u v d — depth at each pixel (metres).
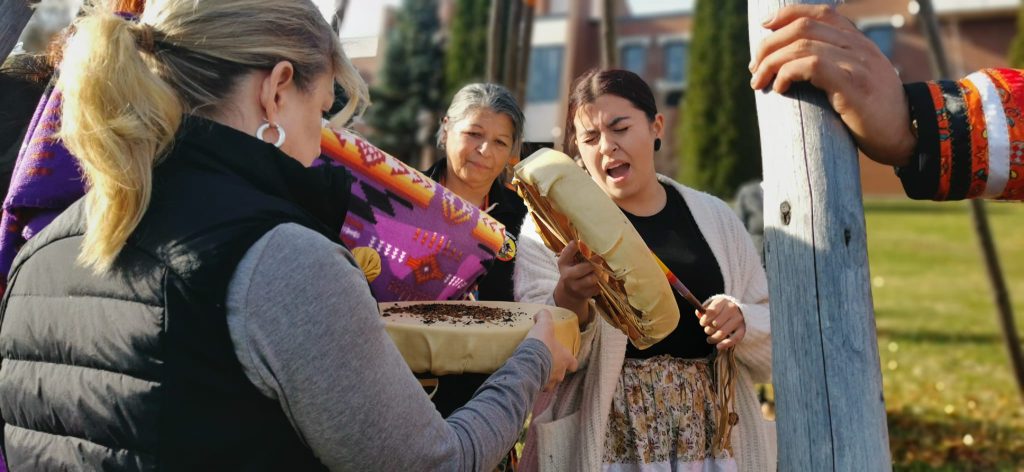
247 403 1.27
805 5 1.67
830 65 1.61
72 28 1.82
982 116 1.59
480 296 2.89
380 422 1.30
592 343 2.29
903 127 1.63
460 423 1.45
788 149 1.71
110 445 1.30
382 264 1.97
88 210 1.35
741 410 2.38
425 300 2.04
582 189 1.83
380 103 30.14
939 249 15.48
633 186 2.39
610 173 2.40
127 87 1.29
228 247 1.25
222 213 1.29
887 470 1.69
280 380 1.25
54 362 1.39
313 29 1.46
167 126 1.33
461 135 3.07
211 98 1.39
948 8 29.52
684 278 2.37
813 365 1.70
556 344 1.71
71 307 1.36
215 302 1.25
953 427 5.19
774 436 2.43
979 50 29.62
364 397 1.29
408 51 30.11
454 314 1.82
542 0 31.56
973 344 7.79
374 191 1.94
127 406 1.27
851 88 1.61
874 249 15.55
